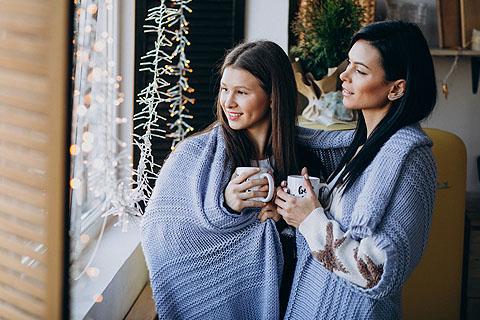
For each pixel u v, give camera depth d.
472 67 3.38
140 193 2.46
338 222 1.58
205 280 1.67
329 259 1.53
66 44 0.95
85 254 2.19
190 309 1.69
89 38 1.65
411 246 1.51
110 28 2.56
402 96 1.60
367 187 1.54
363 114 1.68
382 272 1.49
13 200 1.03
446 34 3.24
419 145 1.56
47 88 0.96
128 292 2.25
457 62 3.40
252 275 1.66
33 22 0.95
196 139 1.77
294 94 1.73
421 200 1.54
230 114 1.69
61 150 0.96
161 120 2.70
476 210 3.14
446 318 2.84
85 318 1.76
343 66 2.88
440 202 2.77
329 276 1.57
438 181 2.76
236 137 1.72
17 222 1.04
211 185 1.67
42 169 1.00
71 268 1.00
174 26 2.68
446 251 2.81
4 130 1.01
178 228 1.68
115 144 2.56
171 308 1.71
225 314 1.67
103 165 2.18
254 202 1.65
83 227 2.21
